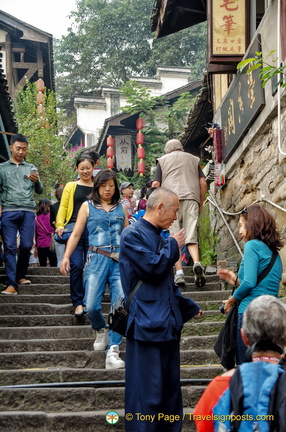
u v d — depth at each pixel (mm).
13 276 7918
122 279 4391
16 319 7156
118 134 22812
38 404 5344
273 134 7715
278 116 6781
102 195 6297
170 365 4316
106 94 35031
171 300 4332
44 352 6254
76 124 35406
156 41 37969
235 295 4719
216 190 11539
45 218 11609
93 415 5137
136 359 4188
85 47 40250
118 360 5891
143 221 4461
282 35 6738
